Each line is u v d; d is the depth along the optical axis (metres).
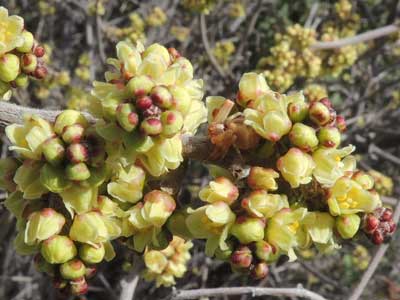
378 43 0.27
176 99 0.07
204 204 0.08
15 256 0.26
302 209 0.08
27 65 0.09
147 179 0.08
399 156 0.31
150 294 0.25
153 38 0.26
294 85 0.24
